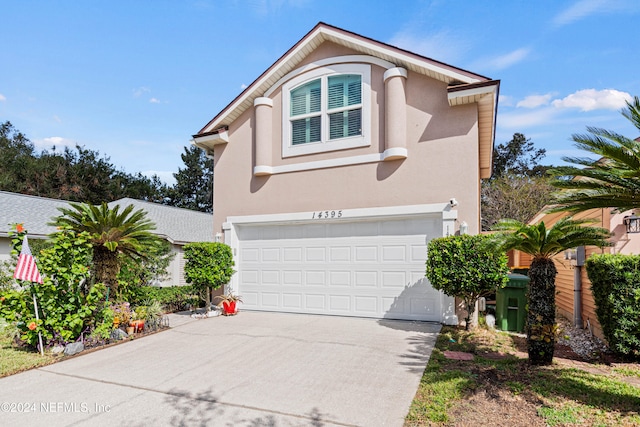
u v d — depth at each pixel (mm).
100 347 7570
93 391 5379
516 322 8656
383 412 4555
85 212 9008
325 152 10555
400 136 9516
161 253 14719
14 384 5688
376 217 9797
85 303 7926
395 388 5250
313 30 10578
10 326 8023
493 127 10867
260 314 10773
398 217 9656
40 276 7168
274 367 6242
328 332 8375
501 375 5578
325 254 10500
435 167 9312
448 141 9250
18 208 16688
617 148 4520
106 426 4352
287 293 10914
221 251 10773
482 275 7656
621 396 4758
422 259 9406
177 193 43562
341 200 10227
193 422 4418
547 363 6027
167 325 9484
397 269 9641
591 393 4867
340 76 10625
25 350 7480
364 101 10172
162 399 5066
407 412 4531
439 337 7797
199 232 21578
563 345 7824
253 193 11445
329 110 10648
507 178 29266
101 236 8906
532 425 4098
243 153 11719
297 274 10828
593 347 7504
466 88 8719
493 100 9086
